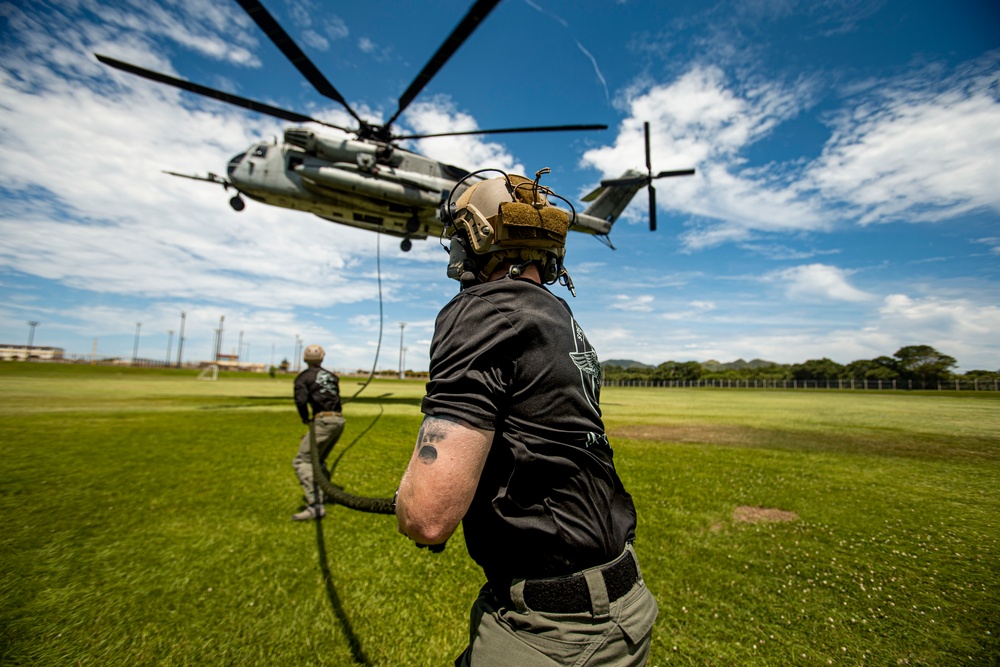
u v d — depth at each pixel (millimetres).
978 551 3527
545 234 963
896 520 4254
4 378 27750
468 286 1047
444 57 8352
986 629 2520
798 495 5086
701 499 4922
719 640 2430
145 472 5648
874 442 9078
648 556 3451
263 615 2617
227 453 6859
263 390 24641
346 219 14594
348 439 8344
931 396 33594
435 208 14016
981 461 7094
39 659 2188
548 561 818
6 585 2859
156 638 2379
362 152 12867
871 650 2348
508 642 828
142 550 3412
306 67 8648
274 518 4160
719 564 3316
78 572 3051
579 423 872
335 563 3275
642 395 35812
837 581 3059
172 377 42344
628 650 831
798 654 2318
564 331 916
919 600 2812
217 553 3395
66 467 5820
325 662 2225
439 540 737
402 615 2650
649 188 17766
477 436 771
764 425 12164
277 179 13094
